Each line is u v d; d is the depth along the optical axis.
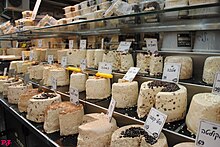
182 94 1.15
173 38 1.63
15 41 4.04
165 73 1.38
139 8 1.28
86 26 1.92
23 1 3.90
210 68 1.25
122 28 1.99
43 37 3.30
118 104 1.43
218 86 1.09
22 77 2.62
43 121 1.64
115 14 1.38
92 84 1.67
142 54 1.62
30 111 1.67
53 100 1.65
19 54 3.59
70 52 2.24
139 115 1.28
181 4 1.07
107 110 1.40
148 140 1.01
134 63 1.81
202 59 1.40
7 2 3.72
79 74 1.89
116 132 1.14
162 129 1.09
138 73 1.59
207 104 0.99
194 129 1.02
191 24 1.48
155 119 1.07
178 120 1.17
